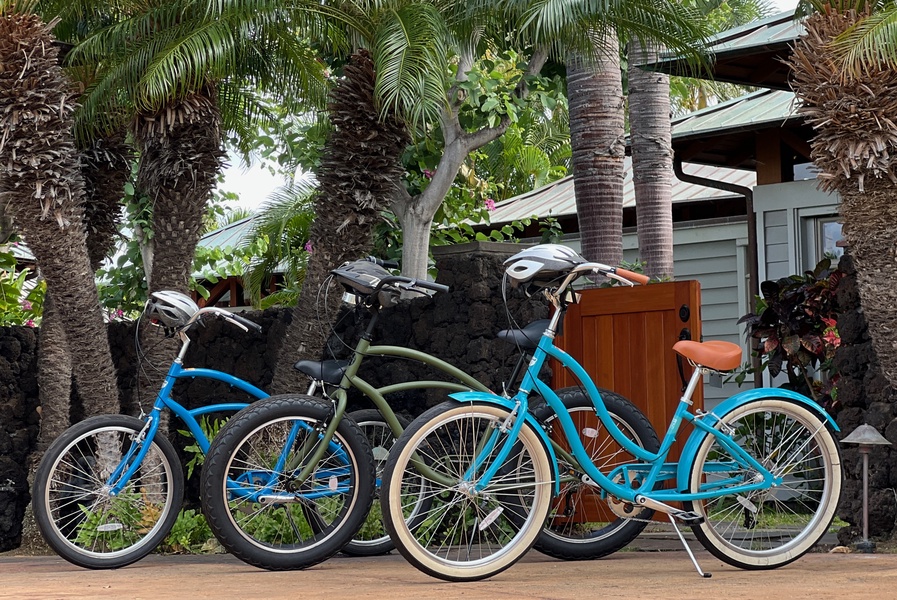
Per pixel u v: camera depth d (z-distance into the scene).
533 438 4.53
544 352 4.68
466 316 6.56
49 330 7.60
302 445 5.07
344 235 6.76
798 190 11.05
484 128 8.94
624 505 4.67
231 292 17.30
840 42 5.41
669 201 11.80
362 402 6.96
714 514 4.87
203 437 5.80
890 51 5.20
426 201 8.88
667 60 8.05
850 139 5.53
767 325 8.44
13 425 7.64
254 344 7.73
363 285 5.01
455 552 5.48
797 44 5.85
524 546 4.45
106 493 5.70
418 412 6.78
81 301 6.86
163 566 5.44
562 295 4.75
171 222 7.07
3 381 7.59
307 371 5.16
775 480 4.80
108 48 7.08
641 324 6.57
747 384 12.00
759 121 10.62
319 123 9.46
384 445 6.31
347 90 6.71
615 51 10.63
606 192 10.77
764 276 11.32
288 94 8.15
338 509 5.55
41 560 6.29
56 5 7.20
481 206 11.37
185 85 6.70
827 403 8.05
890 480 5.64
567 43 7.65
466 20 7.28
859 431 5.39
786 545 4.73
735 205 13.54
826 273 8.20
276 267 14.97
